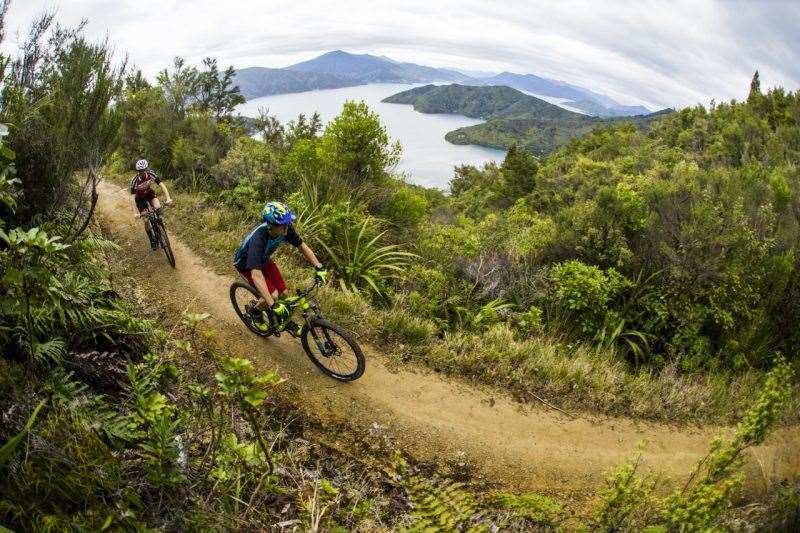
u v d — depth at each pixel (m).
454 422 5.65
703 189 9.28
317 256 8.91
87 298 4.64
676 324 7.93
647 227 8.52
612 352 7.38
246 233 9.59
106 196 12.12
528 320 7.71
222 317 6.80
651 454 5.68
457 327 7.47
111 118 6.74
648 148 28.22
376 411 5.56
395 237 9.85
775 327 7.94
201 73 18.97
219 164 12.20
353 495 4.24
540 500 4.01
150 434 3.00
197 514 2.91
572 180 26.31
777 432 5.97
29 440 2.59
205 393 3.64
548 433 5.75
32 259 2.95
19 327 3.48
